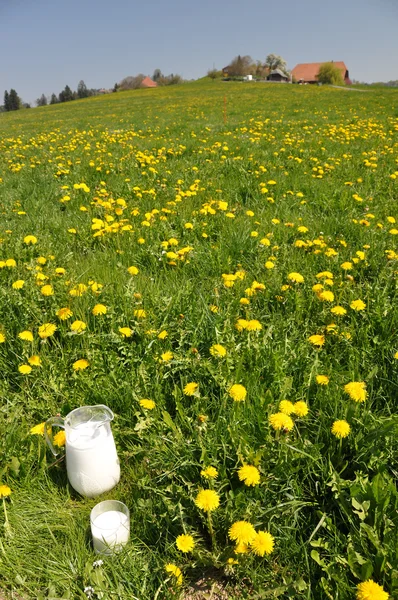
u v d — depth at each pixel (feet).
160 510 6.93
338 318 10.57
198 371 8.95
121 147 38.91
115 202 20.63
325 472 7.03
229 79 314.55
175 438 7.68
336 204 20.16
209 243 15.90
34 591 6.02
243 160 29.01
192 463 7.02
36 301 11.00
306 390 8.61
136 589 6.01
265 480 6.79
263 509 6.62
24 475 7.55
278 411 7.82
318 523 6.38
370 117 58.29
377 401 8.55
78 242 16.47
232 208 20.26
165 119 69.87
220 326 10.25
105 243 16.52
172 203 20.03
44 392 9.12
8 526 6.68
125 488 7.61
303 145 35.73
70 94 469.57
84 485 7.25
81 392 9.14
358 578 5.69
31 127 77.51
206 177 25.89
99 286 11.80
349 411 7.63
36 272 12.16
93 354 9.74
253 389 8.45
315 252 14.32
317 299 11.40
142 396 8.87
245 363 9.30
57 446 7.82
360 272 13.39
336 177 25.44
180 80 378.73
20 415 8.66
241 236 15.80
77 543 6.56
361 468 7.12
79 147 41.16
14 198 23.34
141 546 6.66
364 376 9.14
